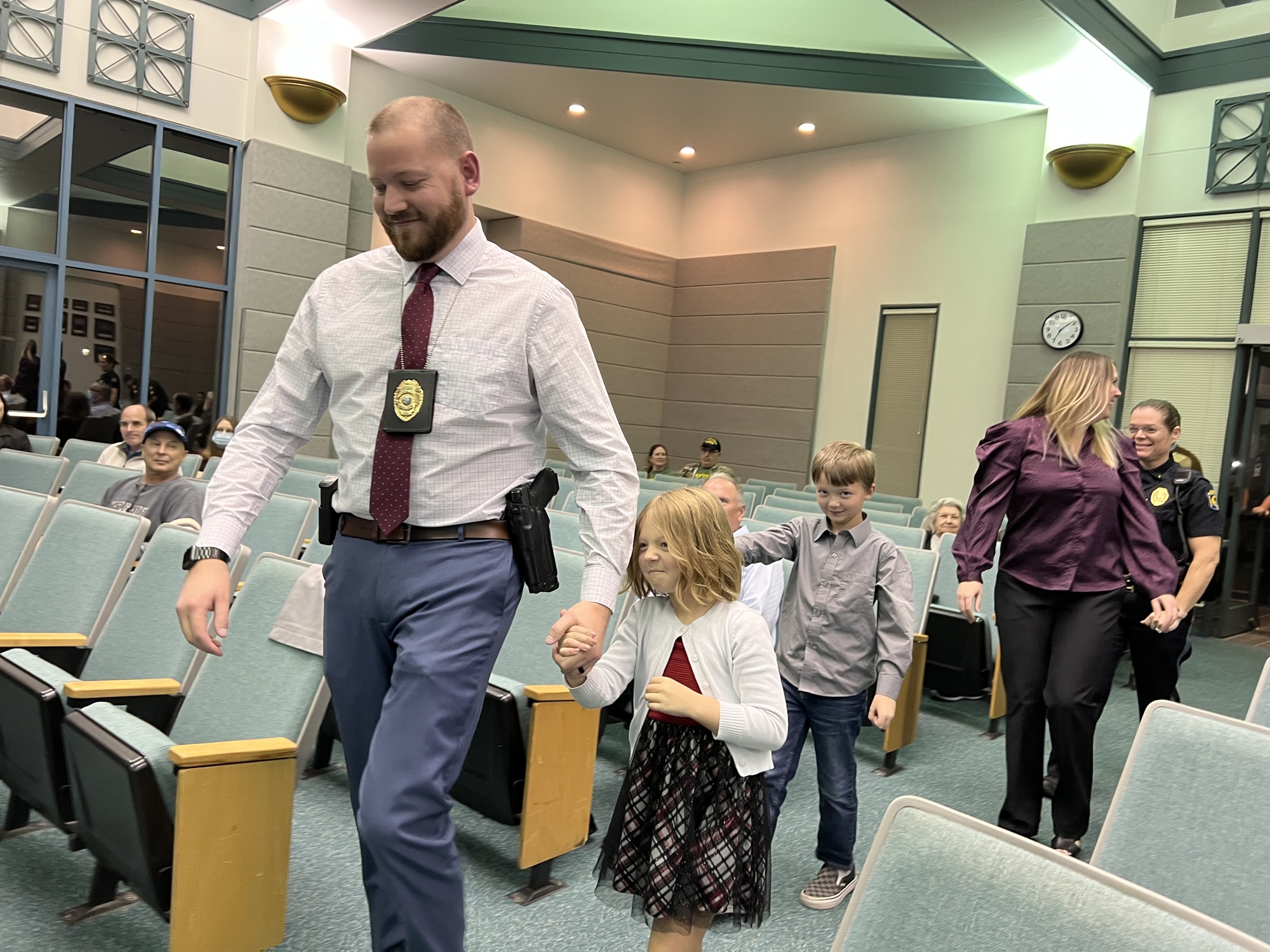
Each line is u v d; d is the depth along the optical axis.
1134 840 1.17
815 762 3.46
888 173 9.71
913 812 0.80
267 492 1.54
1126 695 4.66
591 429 1.47
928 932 0.73
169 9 7.43
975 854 0.74
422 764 1.32
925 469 9.36
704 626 1.58
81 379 7.41
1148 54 7.25
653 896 1.47
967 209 9.10
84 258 7.32
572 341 1.47
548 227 10.36
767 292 10.73
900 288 9.59
